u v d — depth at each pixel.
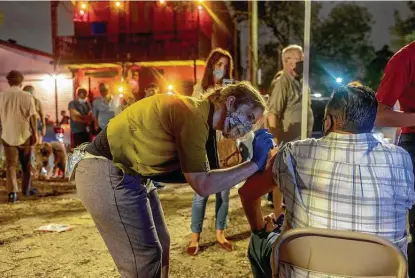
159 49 17.48
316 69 24.28
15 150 6.42
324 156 1.78
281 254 1.73
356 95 1.75
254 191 2.15
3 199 6.60
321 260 1.66
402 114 2.61
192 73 17.95
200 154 2.03
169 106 2.07
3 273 3.54
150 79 18.00
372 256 1.59
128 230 2.21
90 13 17.84
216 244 4.19
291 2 22.98
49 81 17.66
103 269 3.63
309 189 1.79
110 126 2.20
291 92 4.67
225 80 3.69
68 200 6.53
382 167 1.72
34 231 4.74
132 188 2.20
